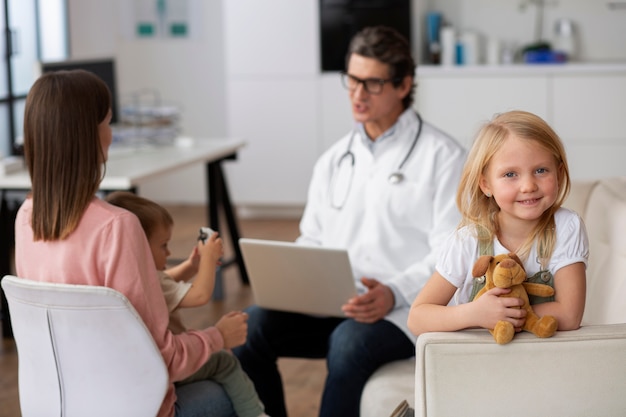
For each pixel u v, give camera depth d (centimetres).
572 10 718
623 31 714
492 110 674
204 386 235
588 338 180
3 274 453
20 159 452
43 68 443
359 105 288
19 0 645
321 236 307
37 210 208
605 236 252
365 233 291
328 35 699
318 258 269
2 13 615
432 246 281
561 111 668
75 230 206
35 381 211
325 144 703
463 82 675
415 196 287
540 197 181
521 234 189
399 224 288
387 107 288
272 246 276
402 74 287
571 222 187
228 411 239
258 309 297
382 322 266
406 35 689
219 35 766
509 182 181
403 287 273
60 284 198
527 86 669
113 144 496
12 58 636
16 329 211
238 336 228
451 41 695
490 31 729
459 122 679
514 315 178
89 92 207
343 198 298
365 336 261
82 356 203
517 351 180
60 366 206
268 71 702
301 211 731
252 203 723
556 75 665
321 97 698
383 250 287
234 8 699
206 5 764
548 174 181
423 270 275
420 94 681
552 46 721
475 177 187
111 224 205
